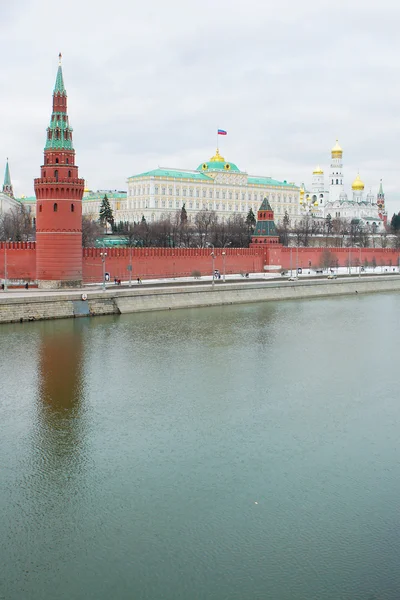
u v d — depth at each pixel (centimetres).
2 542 3459
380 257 17950
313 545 3438
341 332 8838
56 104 10438
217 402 5628
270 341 8131
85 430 4944
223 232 19400
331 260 16650
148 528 3594
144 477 4181
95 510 3775
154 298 10494
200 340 8100
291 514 3734
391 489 4031
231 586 3136
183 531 3566
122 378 6284
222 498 3919
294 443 4750
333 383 6262
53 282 10506
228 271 14388
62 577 3195
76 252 10656
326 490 4019
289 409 5484
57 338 7969
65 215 10456
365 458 4494
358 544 3444
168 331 8638
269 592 3091
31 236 19012
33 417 5200
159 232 18875
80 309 9525
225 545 3441
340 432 4972
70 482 4103
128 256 12250
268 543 3453
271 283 12444
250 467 4341
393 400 5753
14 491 3984
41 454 4509
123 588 3123
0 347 7419
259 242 15325
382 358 7288
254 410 5447
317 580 3172
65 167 10406
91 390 5888
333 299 12556
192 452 4569
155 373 6481
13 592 3091
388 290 14275
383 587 3120
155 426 5050
